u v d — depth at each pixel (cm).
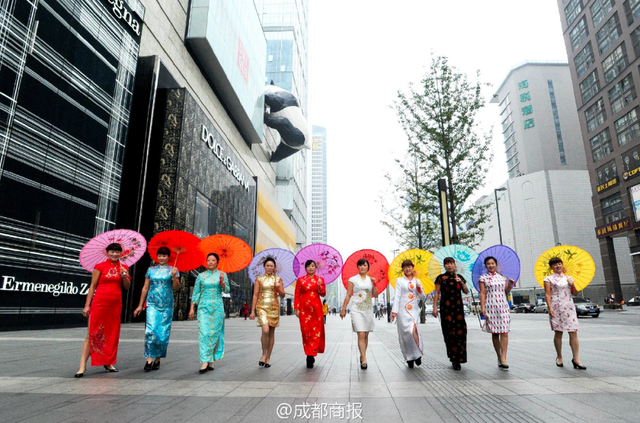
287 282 668
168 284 591
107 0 1795
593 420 314
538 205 8275
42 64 1400
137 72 2139
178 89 2358
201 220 2638
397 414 339
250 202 4200
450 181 1617
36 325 1327
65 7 1527
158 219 2162
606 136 4991
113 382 475
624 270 7681
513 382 471
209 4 2800
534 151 9394
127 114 1925
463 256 702
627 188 4634
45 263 1374
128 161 2053
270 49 7800
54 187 1436
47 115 1416
